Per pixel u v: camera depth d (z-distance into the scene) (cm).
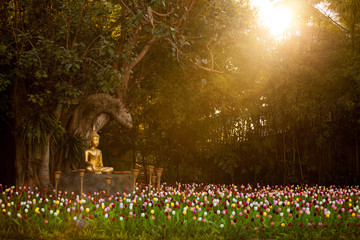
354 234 620
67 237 581
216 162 1395
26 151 1018
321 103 1254
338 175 1251
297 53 1300
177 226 617
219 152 1384
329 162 1266
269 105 1336
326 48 1280
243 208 734
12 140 1172
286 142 1328
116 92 1157
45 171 1016
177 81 1338
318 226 621
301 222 630
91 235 582
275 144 1335
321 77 1246
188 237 593
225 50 1331
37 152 1009
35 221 635
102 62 1114
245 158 1386
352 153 1246
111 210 711
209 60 1298
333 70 1217
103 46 959
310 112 1260
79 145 1079
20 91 1049
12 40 1045
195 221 618
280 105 1315
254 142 1358
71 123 1109
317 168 1279
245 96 1368
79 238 576
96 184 952
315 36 1304
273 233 612
